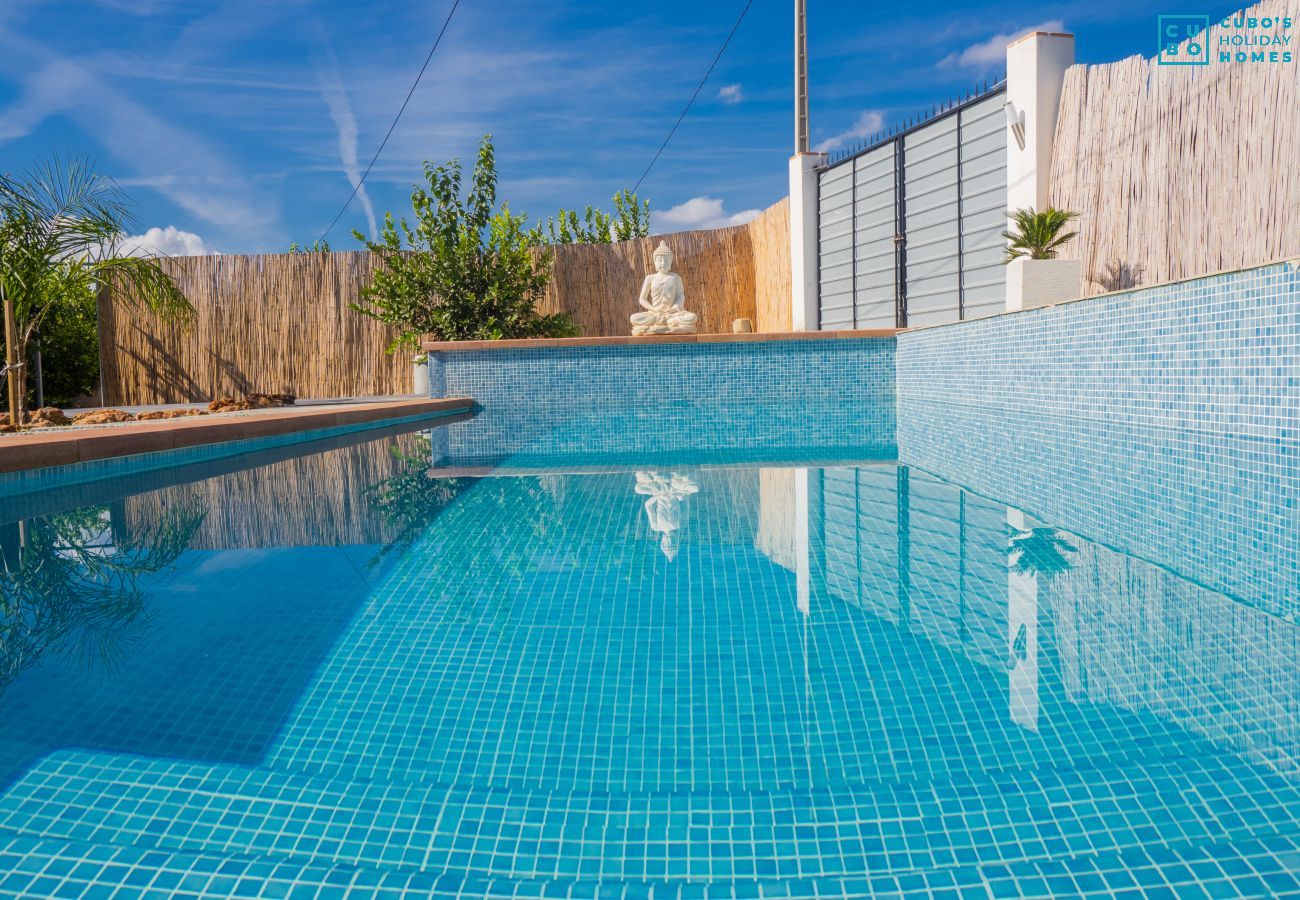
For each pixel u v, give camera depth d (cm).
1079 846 100
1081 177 784
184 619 199
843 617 191
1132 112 726
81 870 98
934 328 745
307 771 124
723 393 830
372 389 1231
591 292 1307
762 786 117
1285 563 224
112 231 689
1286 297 348
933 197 1066
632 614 198
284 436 600
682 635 182
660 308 1008
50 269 663
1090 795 111
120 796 116
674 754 127
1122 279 741
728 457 491
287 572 244
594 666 165
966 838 102
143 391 1214
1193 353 414
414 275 1149
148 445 467
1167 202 692
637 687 154
